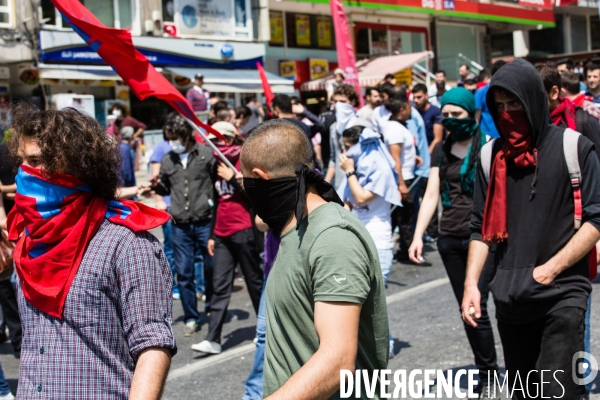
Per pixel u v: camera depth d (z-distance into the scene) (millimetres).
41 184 2316
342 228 2219
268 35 20000
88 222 2336
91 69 16328
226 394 5156
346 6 21250
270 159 2340
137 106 18859
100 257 2295
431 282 7871
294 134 2373
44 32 15992
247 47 19531
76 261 2287
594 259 3332
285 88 19031
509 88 3037
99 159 2369
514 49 30547
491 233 3197
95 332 2264
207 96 15688
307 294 2229
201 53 18672
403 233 8984
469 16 25469
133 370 2322
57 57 16266
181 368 5820
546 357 3008
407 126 8984
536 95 3078
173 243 6773
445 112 4508
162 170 6727
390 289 7746
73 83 17203
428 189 4707
